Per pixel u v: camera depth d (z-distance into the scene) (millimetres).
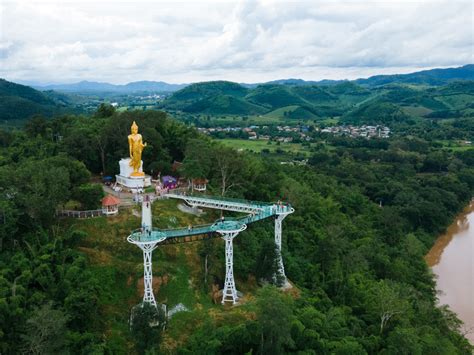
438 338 80250
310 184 155000
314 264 98688
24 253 70938
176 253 82625
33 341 54594
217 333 65000
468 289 114812
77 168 89875
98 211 84750
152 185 105625
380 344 78500
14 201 73312
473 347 84500
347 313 85500
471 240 153375
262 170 125625
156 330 64062
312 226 111688
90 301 64375
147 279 69312
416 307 92125
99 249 78812
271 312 62438
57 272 68000
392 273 107062
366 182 194250
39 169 79312
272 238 97062
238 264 84438
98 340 63969
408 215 156625
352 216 142750
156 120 124188
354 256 103750
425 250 136750
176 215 91500
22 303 61125
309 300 82812
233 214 98938
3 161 102188
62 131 126312
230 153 104375
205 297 76938
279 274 84188
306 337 69000
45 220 77000
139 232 72000
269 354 64500
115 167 109312
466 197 194625
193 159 100062
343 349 69750
